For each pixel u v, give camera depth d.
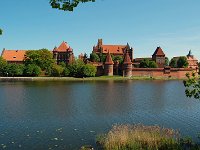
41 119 38.03
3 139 27.72
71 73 166.12
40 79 149.00
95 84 114.94
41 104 53.59
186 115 41.94
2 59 173.25
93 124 34.88
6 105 51.94
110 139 25.06
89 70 162.75
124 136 24.88
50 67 171.00
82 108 48.59
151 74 173.75
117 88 94.94
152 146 23.36
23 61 197.38
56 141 27.06
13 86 99.94
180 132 30.55
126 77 166.75
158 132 26.61
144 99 63.91
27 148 25.00
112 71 172.62
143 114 42.78
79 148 24.92
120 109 47.66
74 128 32.47
